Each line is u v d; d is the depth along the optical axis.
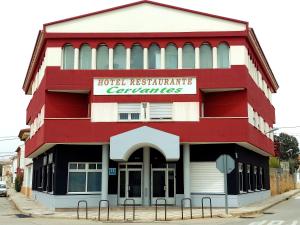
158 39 28.66
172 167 28.36
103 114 27.39
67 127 27.23
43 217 23.50
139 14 29.03
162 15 28.95
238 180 27.92
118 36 28.64
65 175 27.70
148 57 28.67
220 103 28.94
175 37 28.53
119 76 27.92
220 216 22.16
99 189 28.22
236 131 26.95
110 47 28.69
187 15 28.89
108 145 27.64
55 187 27.41
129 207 26.95
